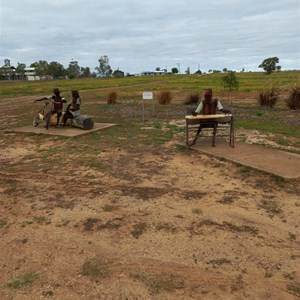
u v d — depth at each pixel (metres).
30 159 7.62
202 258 3.62
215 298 3.02
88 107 19.75
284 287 3.16
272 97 19.23
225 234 4.11
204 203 5.02
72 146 8.66
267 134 10.09
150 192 5.45
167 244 3.90
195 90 35.94
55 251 3.81
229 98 25.67
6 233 4.23
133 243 3.93
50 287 3.19
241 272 3.38
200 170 6.55
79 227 4.33
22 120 14.67
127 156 7.62
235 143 8.47
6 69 117.19
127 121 13.37
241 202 5.03
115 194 5.38
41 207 4.95
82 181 6.03
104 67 132.12
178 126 11.71
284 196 5.22
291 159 6.91
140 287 3.17
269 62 92.75
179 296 3.04
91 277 3.33
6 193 5.53
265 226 4.31
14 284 3.24
